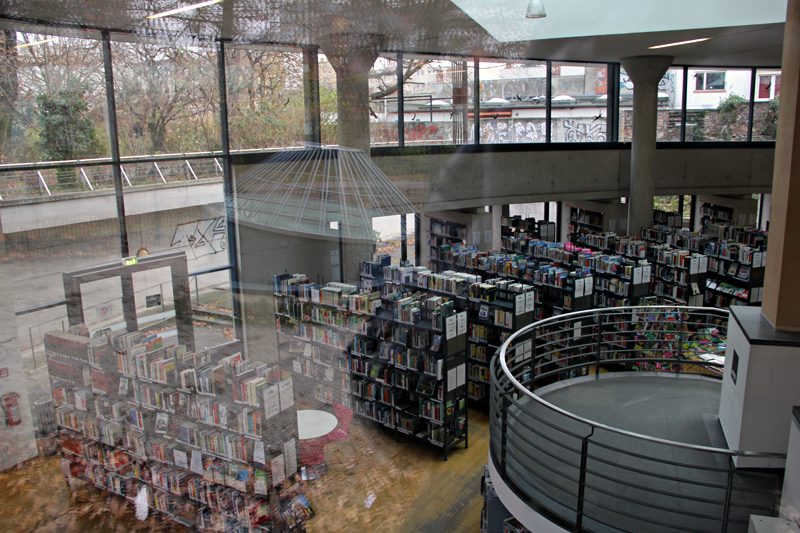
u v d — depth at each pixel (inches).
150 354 144.3
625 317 331.6
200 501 123.3
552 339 321.7
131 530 116.7
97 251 208.8
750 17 309.0
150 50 215.3
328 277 265.3
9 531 114.6
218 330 209.5
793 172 137.5
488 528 174.9
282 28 233.5
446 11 285.9
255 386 139.1
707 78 513.0
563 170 449.4
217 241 243.1
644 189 473.7
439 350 236.4
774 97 528.1
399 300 249.8
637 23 333.1
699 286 357.1
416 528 170.2
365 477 164.4
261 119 244.1
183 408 135.1
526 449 162.6
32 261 187.5
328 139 256.5
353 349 222.7
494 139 395.9
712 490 138.1
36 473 129.0
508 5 320.5
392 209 326.6
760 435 142.9
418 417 232.8
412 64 334.0
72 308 180.2
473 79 375.6
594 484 143.9
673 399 190.1
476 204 394.6
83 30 197.9
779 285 142.9
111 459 127.8
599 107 464.8
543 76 422.9
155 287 210.5
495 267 350.9
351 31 248.7
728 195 544.1
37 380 145.3
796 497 113.3
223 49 230.5
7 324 163.9
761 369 140.4
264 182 250.1
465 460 232.8
